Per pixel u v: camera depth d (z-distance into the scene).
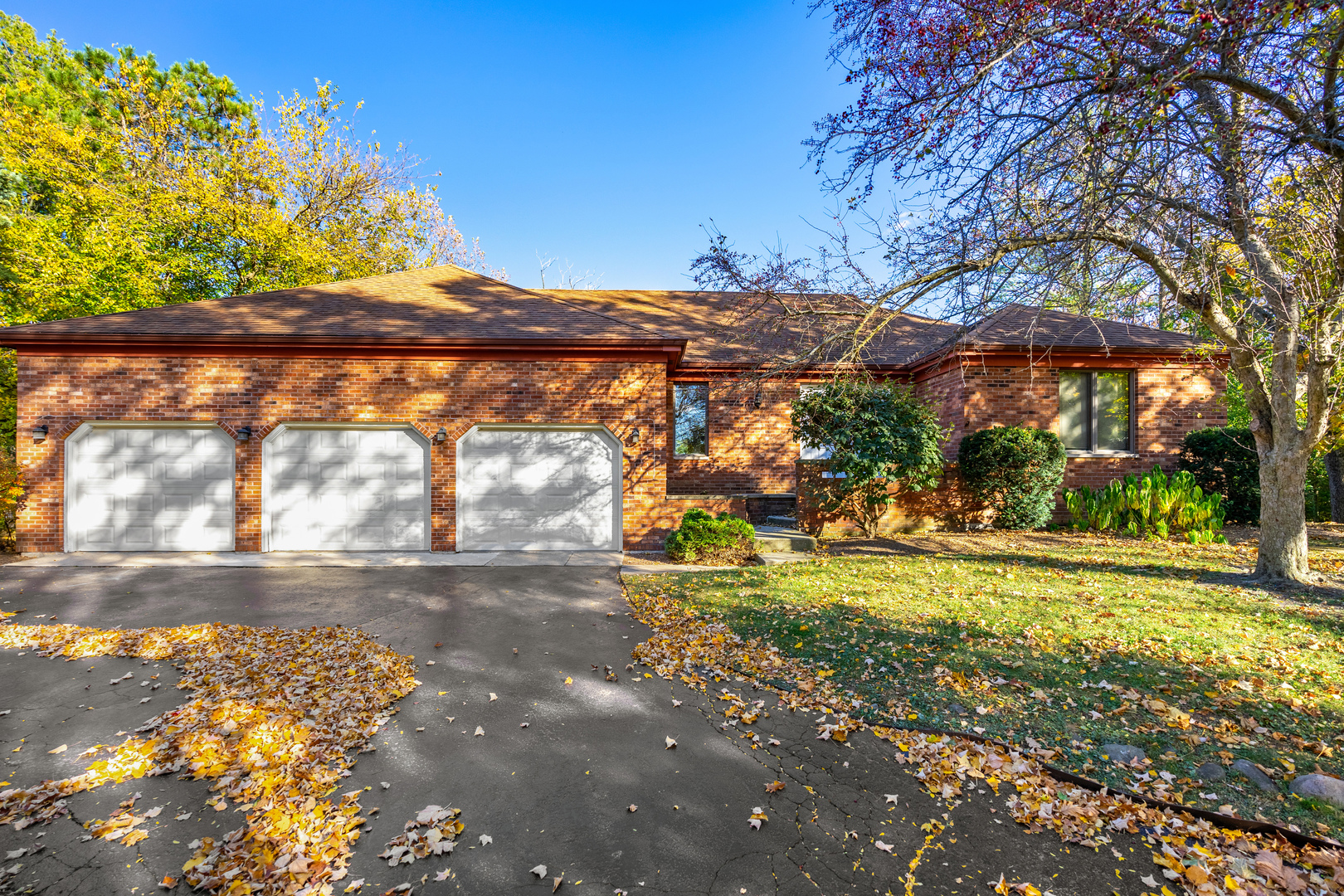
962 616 6.31
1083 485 13.34
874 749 3.95
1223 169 5.65
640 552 11.10
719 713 4.50
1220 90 5.61
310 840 3.03
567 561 10.19
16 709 4.54
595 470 11.34
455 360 11.05
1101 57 5.11
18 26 22.52
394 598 7.76
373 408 10.91
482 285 14.36
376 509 11.02
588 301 17.56
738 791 3.48
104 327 10.38
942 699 4.54
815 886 2.72
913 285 7.68
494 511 11.19
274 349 10.76
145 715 4.45
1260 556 7.53
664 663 5.48
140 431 10.77
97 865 2.88
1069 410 13.66
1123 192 5.93
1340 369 6.93
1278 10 4.07
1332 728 3.86
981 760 3.68
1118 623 5.88
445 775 3.67
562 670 5.37
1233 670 4.75
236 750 3.90
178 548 10.78
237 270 23.05
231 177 22.14
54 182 19.48
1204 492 12.33
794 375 11.97
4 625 6.60
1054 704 4.36
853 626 6.21
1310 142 4.87
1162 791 3.31
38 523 10.52
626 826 3.17
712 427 14.79
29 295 17.42
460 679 5.14
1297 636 5.40
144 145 21.52
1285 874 2.66
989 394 13.30
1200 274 6.48
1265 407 7.34
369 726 4.25
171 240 21.66
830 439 11.66
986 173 5.95
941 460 11.86
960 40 5.18
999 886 2.68
